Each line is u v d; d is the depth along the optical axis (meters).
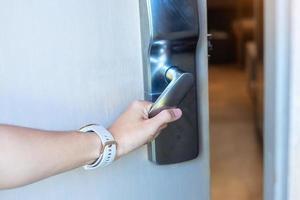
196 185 0.65
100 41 0.56
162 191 0.63
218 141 3.17
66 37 0.55
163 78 0.57
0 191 0.55
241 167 2.64
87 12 0.55
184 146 0.61
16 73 0.53
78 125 0.57
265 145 0.56
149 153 0.61
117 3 0.56
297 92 0.47
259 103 3.04
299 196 0.50
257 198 2.21
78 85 0.56
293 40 0.46
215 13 6.45
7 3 0.51
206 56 0.60
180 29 0.54
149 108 0.55
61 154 0.48
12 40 0.52
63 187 0.58
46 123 0.55
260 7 2.88
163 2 0.53
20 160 0.45
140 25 0.57
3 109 0.53
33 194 0.57
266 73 0.53
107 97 0.58
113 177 0.60
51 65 0.54
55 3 0.53
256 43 3.37
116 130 0.54
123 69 0.58
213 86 5.05
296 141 0.49
